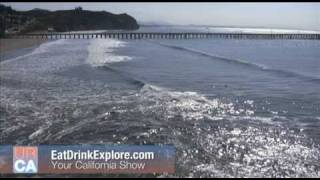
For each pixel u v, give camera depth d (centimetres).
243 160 1208
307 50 7606
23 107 1897
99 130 1505
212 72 3494
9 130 1497
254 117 1770
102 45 8200
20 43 8000
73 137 1417
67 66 3775
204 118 1728
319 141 1402
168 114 1783
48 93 2288
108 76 3089
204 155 1239
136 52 6097
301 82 2909
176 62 4416
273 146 1344
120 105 1961
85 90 2419
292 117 1773
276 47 8862
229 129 1551
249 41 12288
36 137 1413
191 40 12131
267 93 2412
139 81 2788
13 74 3125
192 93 2345
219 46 8894
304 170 1143
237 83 2833
